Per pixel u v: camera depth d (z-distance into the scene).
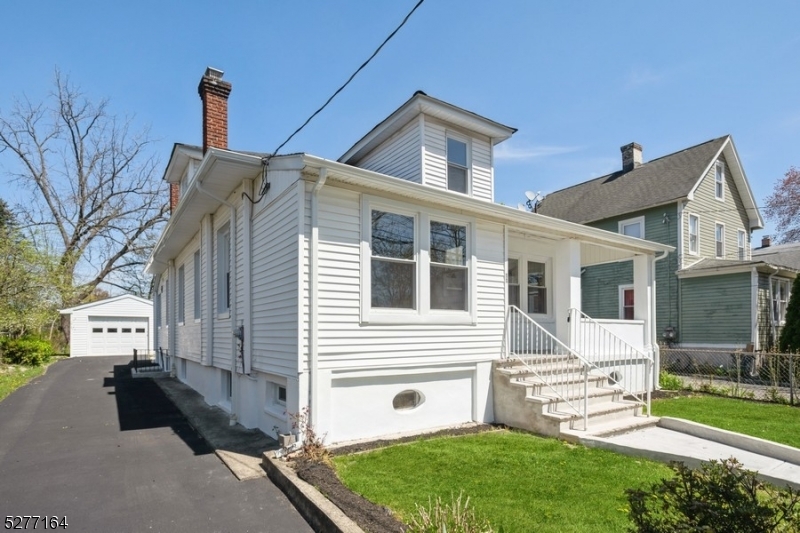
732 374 14.09
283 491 4.55
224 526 3.82
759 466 5.20
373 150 12.03
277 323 6.20
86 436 6.80
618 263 19.02
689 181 17.83
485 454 5.52
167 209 29.41
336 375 5.93
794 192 23.94
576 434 6.18
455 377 7.25
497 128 11.15
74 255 27.09
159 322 18.09
